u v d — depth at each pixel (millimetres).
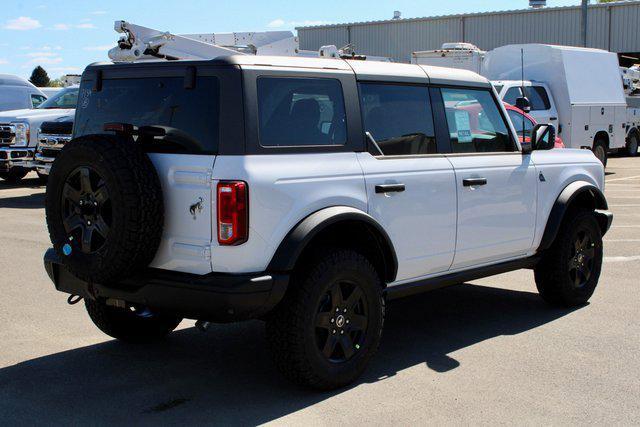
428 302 7102
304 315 4508
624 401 4617
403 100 5387
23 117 15828
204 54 10422
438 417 4375
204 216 4352
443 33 35062
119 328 5625
